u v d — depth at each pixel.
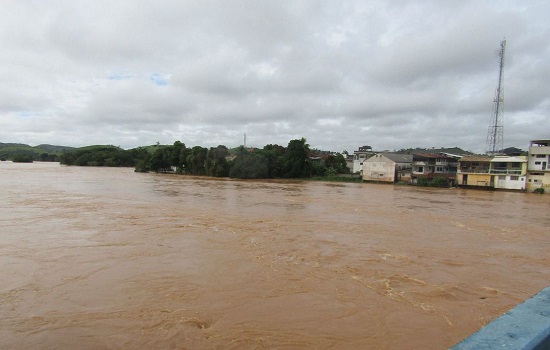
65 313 8.97
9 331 8.07
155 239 16.30
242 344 7.85
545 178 48.34
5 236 16.14
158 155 77.62
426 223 23.22
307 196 37.44
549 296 1.96
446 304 10.30
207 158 70.50
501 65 59.81
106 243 15.34
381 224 22.23
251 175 66.38
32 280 11.00
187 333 8.20
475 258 15.17
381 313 9.58
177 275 11.80
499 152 62.31
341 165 80.00
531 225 23.62
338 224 21.69
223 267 12.75
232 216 23.09
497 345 1.39
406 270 13.23
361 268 13.24
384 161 61.03
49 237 16.11
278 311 9.48
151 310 9.26
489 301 10.62
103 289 10.48
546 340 1.44
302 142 71.25
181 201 29.77
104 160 102.31
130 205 26.52
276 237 17.55
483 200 38.62
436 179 55.28
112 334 8.05
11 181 44.41
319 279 11.93
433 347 8.00
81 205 25.75
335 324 8.89
